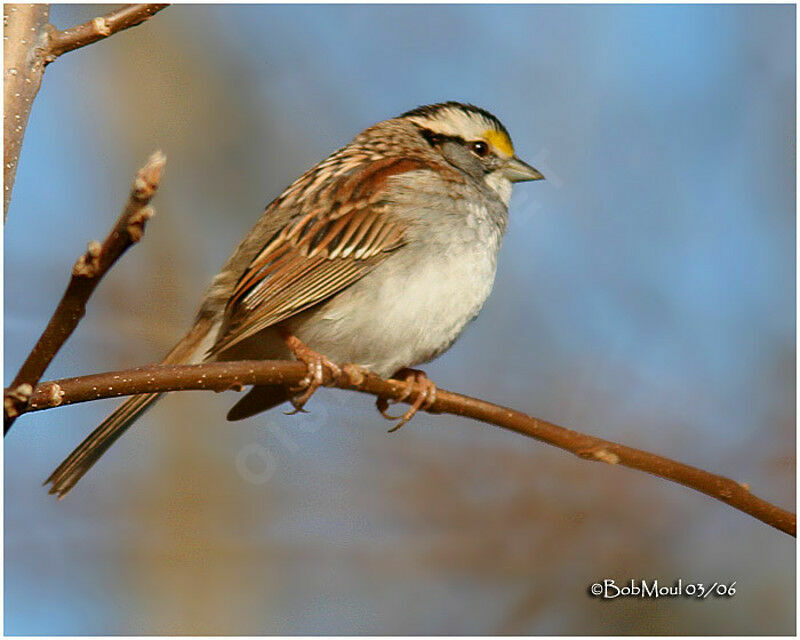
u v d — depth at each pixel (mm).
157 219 13898
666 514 11609
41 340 5328
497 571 11570
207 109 14609
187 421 13117
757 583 11234
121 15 6113
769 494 11914
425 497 11977
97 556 12242
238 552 12273
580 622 11312
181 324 13531
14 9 5887
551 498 11781
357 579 11867
